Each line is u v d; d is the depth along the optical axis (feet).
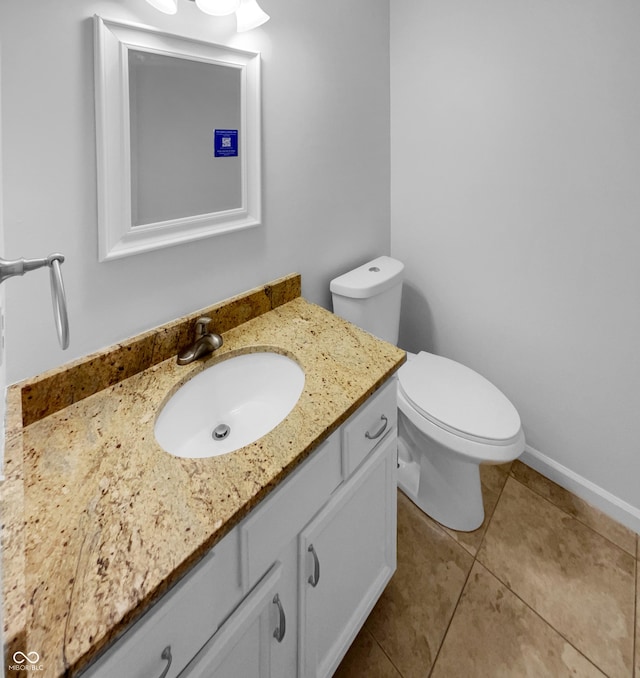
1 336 1.90
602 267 4.47
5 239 2.57
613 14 3.82
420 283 6.38
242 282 4.23
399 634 3.96
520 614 4.08
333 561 3.13
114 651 1.65
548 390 5.34
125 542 1.91
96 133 2.83
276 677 2.73
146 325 3.46
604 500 5.10
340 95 4.89
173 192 3.39
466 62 4.95
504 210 5.11
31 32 2.46
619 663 3.66
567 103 4.29
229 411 3.55
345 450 2.98
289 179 4.48
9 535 1.67
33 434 2.62
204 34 3.33
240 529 2.18
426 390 4.83
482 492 5.53
